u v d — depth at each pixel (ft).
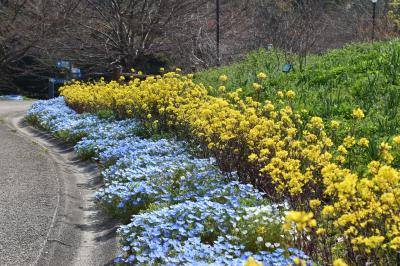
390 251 12.99
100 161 28.55
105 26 104.27
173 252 14.67
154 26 100.68
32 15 104.68
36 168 27.63
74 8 103.96
